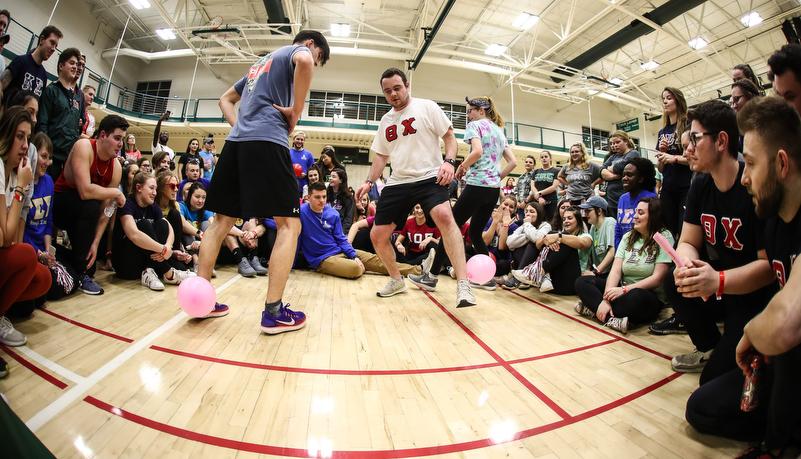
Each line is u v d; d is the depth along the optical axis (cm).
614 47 1093
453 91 1383
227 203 177
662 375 154
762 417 103
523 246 330
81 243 218
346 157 1322
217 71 1318
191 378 128
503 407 123
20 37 934
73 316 178
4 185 133
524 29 1135
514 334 199
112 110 1109
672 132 286
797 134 87
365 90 1309
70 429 97
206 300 175
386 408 118
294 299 241
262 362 144
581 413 122
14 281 141
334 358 153
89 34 1150
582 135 1500
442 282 331
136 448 92
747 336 86
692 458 101
